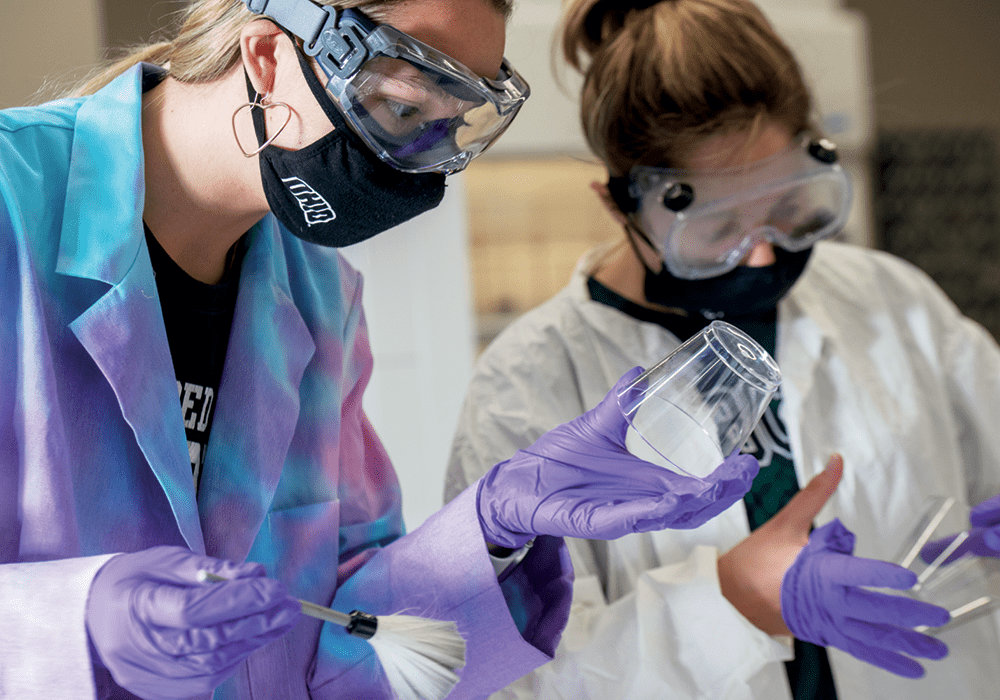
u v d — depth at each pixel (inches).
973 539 45.7
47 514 31.5
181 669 26.1
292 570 41.4
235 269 41.9
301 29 33.0
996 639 56.7
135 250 35.0
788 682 52.8
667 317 59.1
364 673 40.6
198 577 26.4
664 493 34.9
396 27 32.7
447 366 136.3
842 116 140.5
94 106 37.2
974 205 176.7
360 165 34.3
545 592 41.0
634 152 51.8
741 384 34.6
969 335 64.1
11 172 33.9
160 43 42.5
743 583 48.3
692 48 49.5
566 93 61.0
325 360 45.2
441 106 33.1
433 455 136.6
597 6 56.4
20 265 33.0
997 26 177.9
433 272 136.1
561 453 37.5
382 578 40.4
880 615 42.0
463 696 40.1
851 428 58.4
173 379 36.1
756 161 49.6
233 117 34.4
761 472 56.4
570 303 60.6
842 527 46.9
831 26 138.8
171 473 34.9
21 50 85.0
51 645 27.1
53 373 32.7
